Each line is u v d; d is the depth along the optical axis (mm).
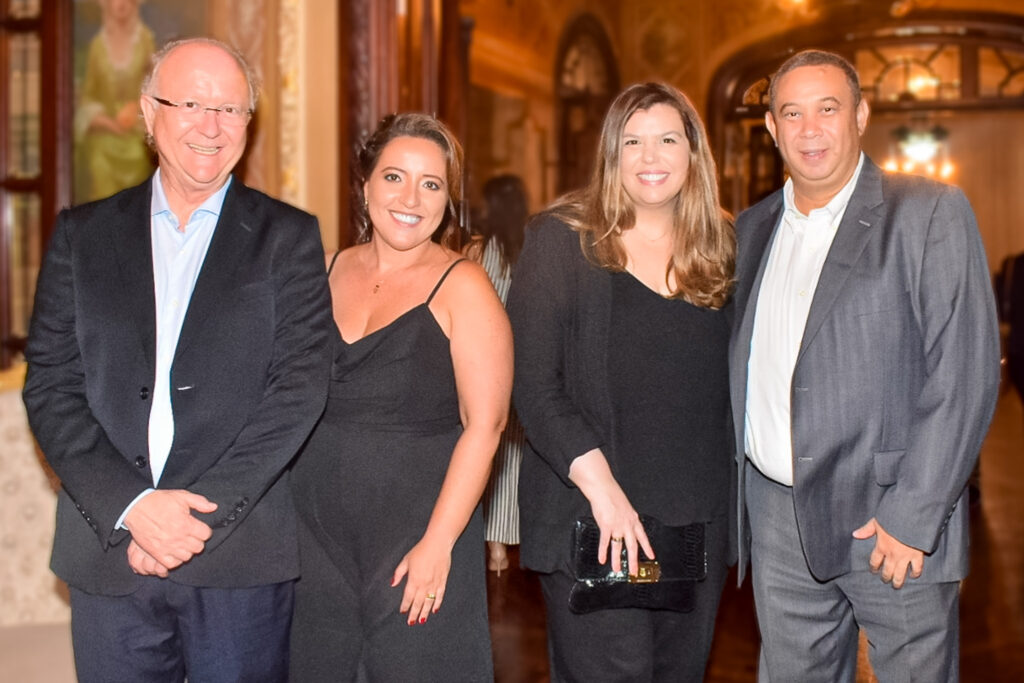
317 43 4965
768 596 2584
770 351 2494
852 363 2354
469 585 2375
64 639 4020
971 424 2266
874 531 2387
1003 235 17016
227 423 2201
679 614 2498
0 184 4707
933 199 2334
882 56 11094
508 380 2340
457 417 2408
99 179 4742
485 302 2336
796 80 2404
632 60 12203
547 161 10305
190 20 4828
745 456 2600
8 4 4695
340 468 2346
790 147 2412
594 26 11391
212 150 2205
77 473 2139
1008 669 3748
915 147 14852
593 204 2457
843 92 2385
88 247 2227
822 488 2400
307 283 2277
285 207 2344
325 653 2389
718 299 2469
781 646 2580
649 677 2445
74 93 4684
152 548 2100
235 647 2230
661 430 2416
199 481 2182
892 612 2418
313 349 2258
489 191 6203
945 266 2279
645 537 2361
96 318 2186
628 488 2412
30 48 4766
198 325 2191
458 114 5660
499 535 3197
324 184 5000
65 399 2195
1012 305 9250
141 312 2189
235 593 2225
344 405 2352
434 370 2346
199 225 2281
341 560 2369
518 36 9555
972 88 10828
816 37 11195
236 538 2219
